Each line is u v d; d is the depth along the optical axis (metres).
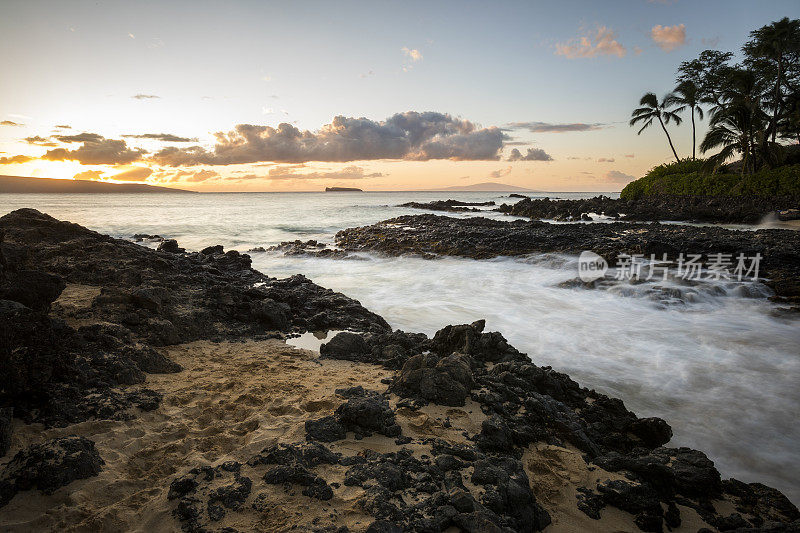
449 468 4.26
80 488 3.77
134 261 13.02
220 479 3.95
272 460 4.21
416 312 12.83
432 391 5.78
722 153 40.91
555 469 4.66
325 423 4.86
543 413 5.74
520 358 7.68
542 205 47.62
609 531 3.85
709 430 6.41
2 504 3.51
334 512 3.54
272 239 31.25
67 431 4.62
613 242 20.41
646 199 47.12
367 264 20.64
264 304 10.30
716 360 9.02
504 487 3.90
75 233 14.66
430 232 26.97
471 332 8.01
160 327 8.45
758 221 33.44
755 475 5.46
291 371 7.07
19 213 14.68
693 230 25.66
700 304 13.20
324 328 10.33
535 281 16.59
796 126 41.22
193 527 3.37
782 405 7.11
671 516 4.11
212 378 6.62
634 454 5.29
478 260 20.22
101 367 6.12
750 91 39.00
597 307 13.24
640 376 8.23
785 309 12.36
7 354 4.94
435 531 3.36
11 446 4.28
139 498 3.73
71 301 9.12
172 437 4.80
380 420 4.94
